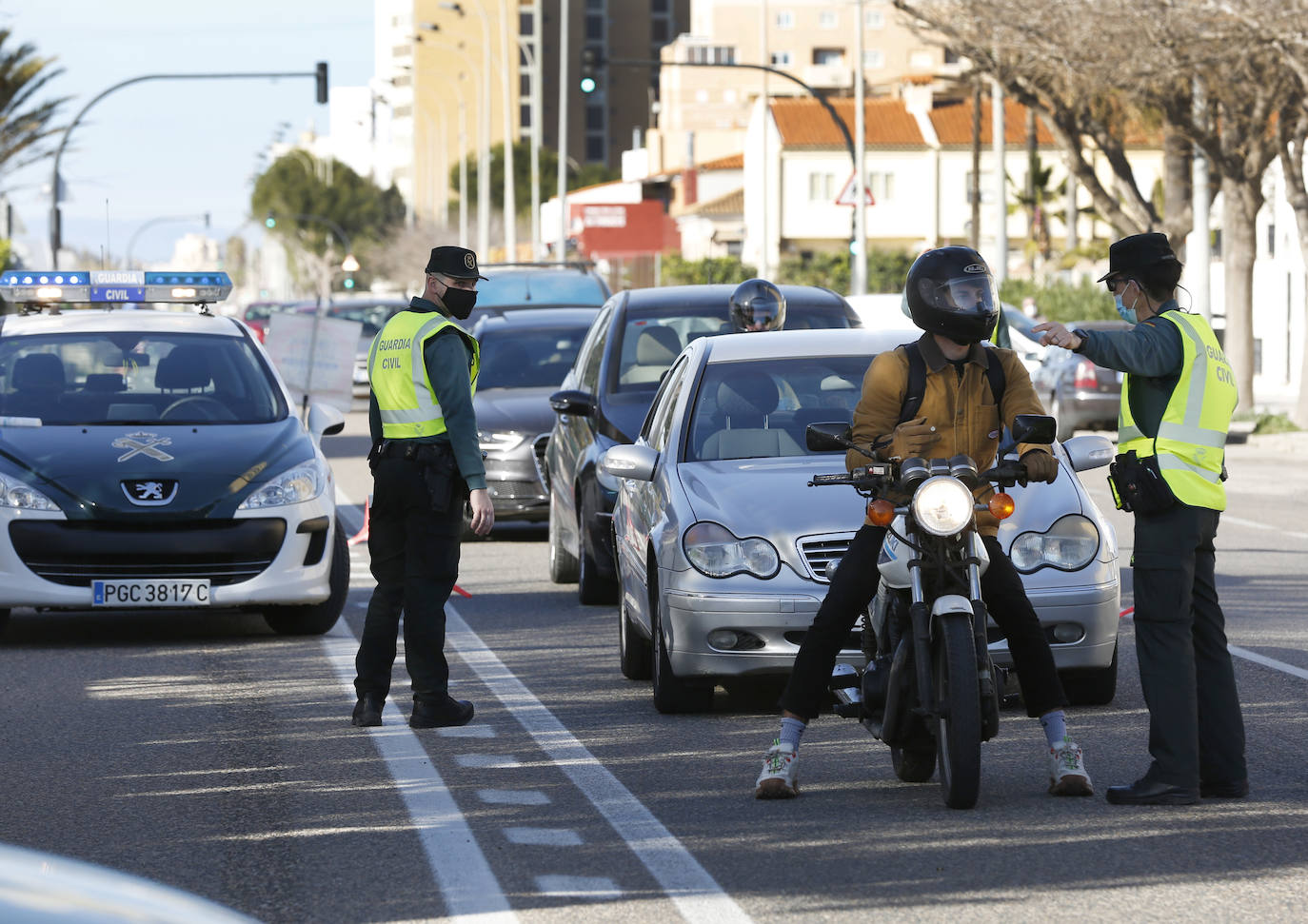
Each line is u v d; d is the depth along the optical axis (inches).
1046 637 981.2
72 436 1425.9
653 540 1112.8
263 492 1392.7
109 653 1362.0
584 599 1605.6
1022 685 890.7
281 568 1389.0
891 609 879.1
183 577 1370.6
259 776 941.8
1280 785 906.7
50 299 1670.8
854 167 5782.5
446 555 1079.0
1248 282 4163.4
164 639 1434.5
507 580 1792.6
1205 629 884.0
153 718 1101.1
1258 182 4126.5
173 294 1684.3
